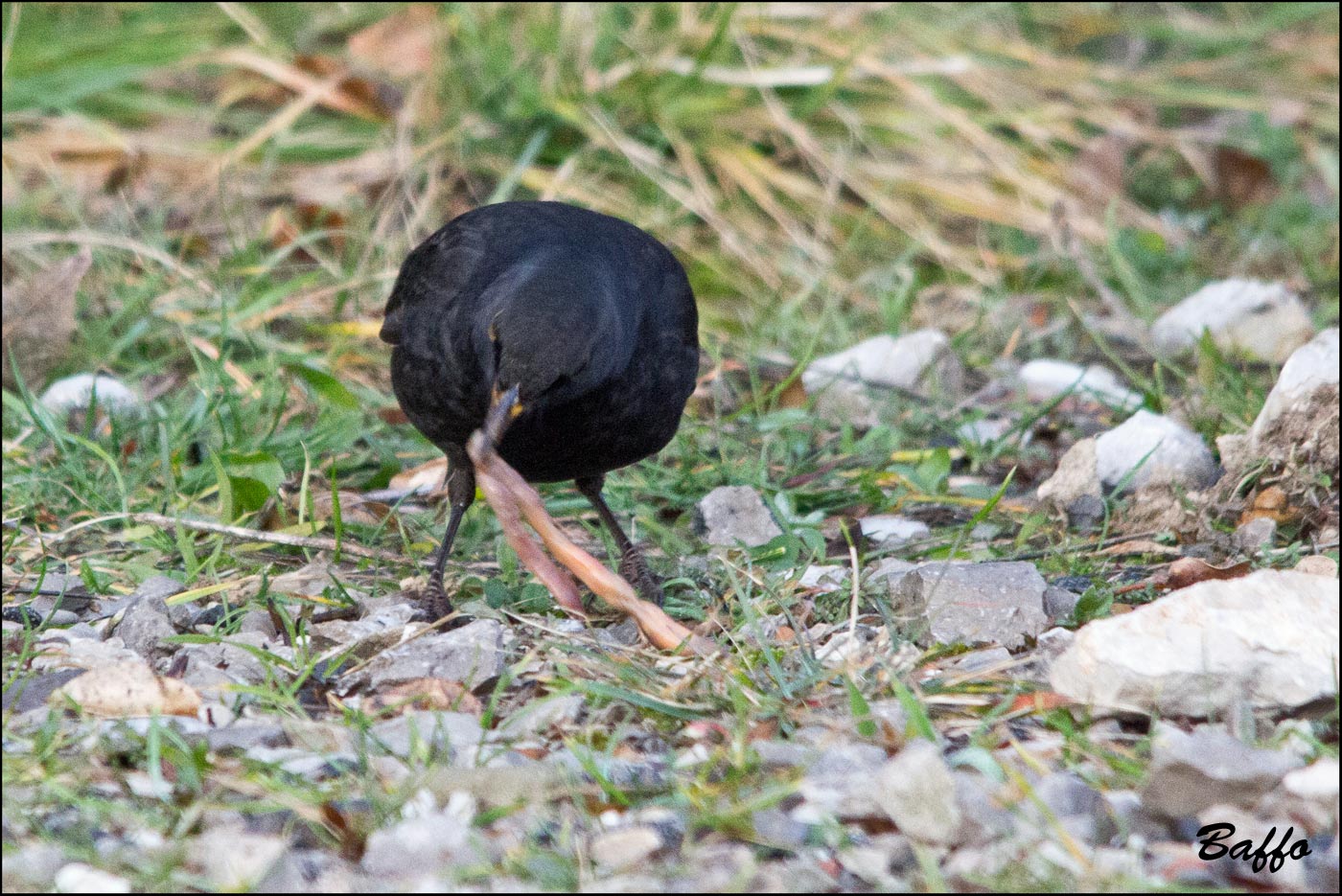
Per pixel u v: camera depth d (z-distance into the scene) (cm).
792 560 912
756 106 1809
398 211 1628
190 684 716
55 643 783
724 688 716
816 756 618
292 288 1417
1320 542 949
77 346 1357
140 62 1747
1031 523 983
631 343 834
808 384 1358
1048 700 675
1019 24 2072
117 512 1041
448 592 927
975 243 1741
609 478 1145
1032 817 577
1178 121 2008
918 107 1853
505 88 1747
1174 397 1324
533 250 848
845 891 539
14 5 1748
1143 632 673
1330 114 1956
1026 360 1484
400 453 1216
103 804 578
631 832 562
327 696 722
